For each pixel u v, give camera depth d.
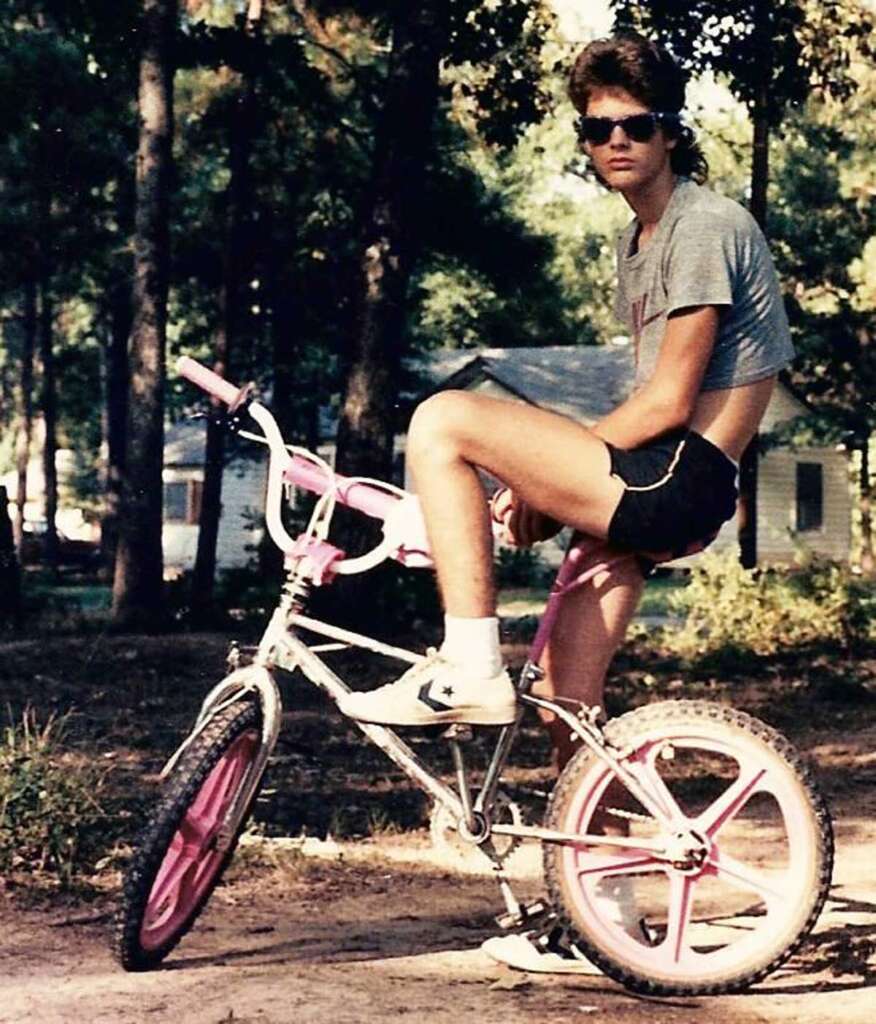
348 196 37.53
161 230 25.52
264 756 5.02
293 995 4.71
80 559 56.22
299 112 34.47
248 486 56.44
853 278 45.56
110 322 50.41
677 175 4.82
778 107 26.53
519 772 10.84
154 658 19.06
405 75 21.23
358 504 4.91
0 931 5.79
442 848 4.88
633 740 4.79
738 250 4.68
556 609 4.87
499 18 25.39
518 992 4.81
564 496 4.61
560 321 66.00
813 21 25.91
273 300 39.28
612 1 25.27
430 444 4.62
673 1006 4.71
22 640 22.17
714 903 6.35
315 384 42.94
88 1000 4.68
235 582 27.67
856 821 8.89
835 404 48.00
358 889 6.68
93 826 7.56
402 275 21.34
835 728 14.03
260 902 6.34
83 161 40.16
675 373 4.63
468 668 4.66
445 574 4.64
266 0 33.12
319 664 4.88
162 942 5.04
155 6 25.48
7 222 40.56
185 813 4.89
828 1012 4.62
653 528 4.63
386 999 4.68
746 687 17.89
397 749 4.83
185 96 39.38
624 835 4.91
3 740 11.17
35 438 78.50
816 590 22.55
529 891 6.80
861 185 47.25
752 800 9.38
